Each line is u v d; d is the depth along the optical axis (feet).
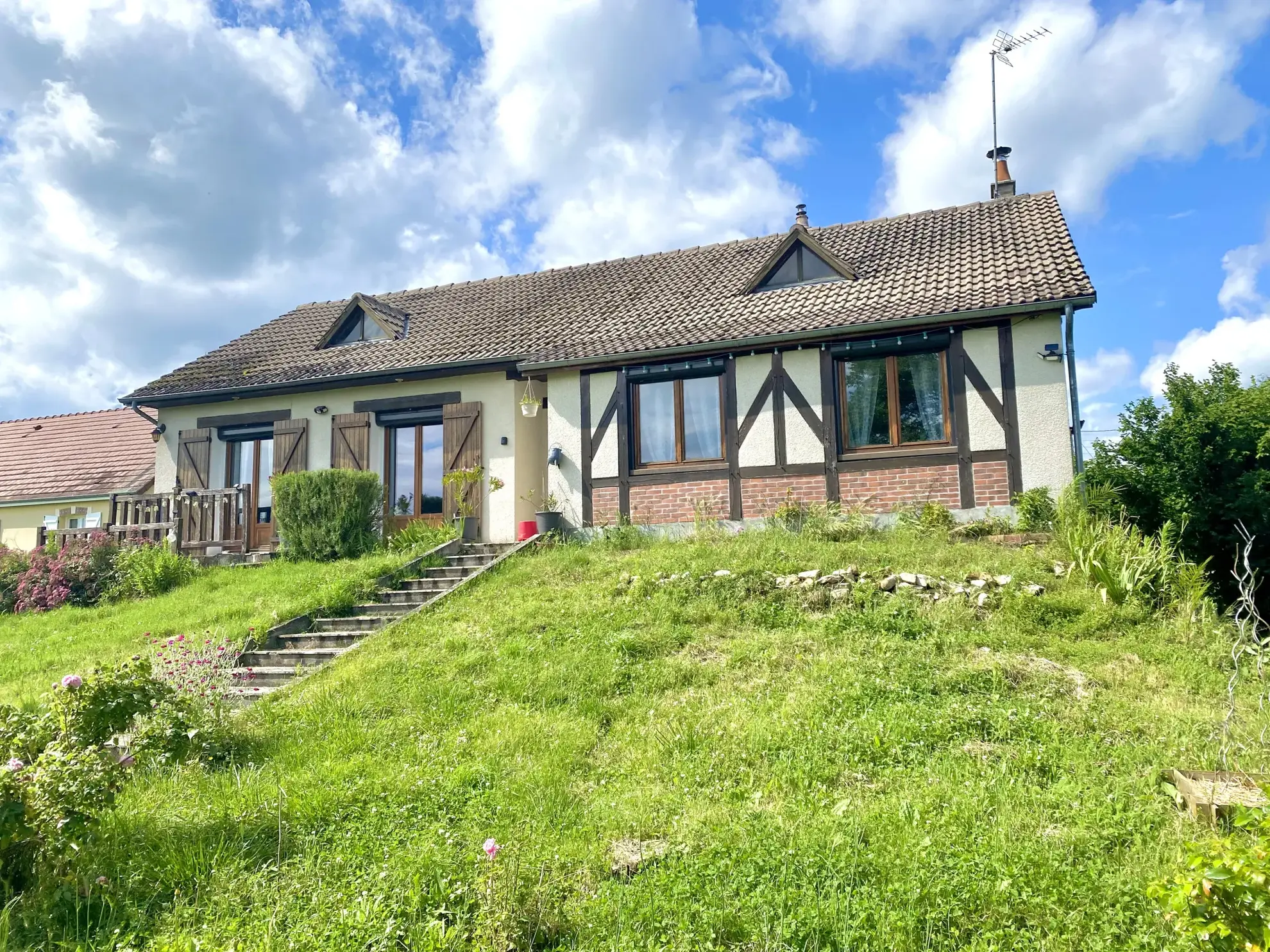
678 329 44.06
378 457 51.29
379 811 16.65
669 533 42.09
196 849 15.35
